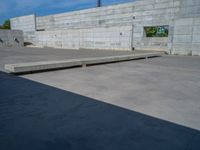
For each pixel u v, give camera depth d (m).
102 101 3.08
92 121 2.31
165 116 2.51
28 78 4.88
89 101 3.07
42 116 2.44
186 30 12.20
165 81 4.79
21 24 26.48
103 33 17.25
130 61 9.38
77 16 19.38
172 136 1.98
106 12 16.84
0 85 4.03
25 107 2.74
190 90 3.92
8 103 2.90
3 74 5.28
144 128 2.15
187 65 7.91
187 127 2.20
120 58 8.92
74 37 20.00
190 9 11.80
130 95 3.47
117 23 16.27
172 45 13.11
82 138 1.92
